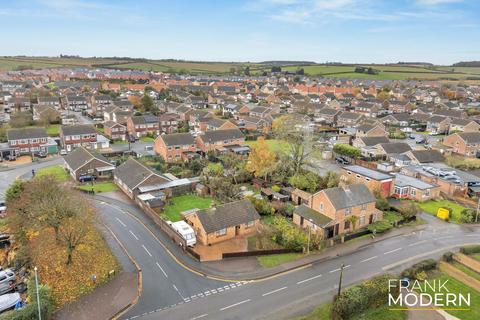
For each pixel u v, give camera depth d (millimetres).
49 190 51375
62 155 95438
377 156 95312
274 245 51062
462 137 104250
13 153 91562
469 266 46500
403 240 53938
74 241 45000
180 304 37750
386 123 144875
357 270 45156
